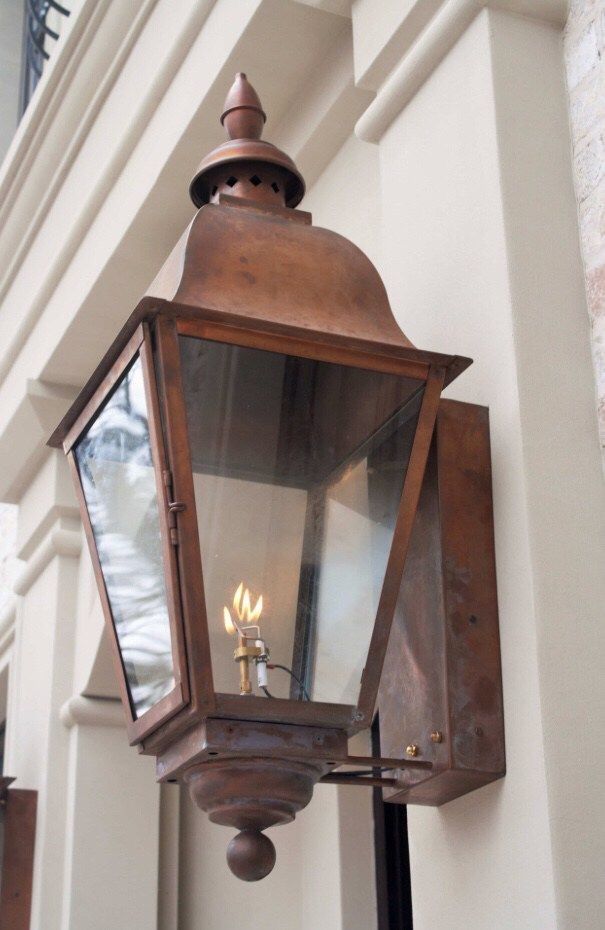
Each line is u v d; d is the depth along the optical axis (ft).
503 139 7.24
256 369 6.12
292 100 11.09
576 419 6.70
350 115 10.75
